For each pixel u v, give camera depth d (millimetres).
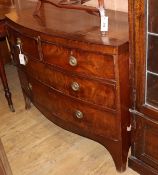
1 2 2400
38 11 1858
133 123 1510
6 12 2158
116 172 1699
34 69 1831
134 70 1354
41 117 2264
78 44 1412
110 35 1425
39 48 1651
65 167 1768
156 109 1353
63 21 1693
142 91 1372
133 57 1324
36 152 1909
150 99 1389
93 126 1649
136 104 1440
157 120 1378
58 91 1718
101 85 1457
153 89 1384
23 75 2059
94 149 1890
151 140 1477
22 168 1790
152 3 1179
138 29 1239
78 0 1820
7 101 2408
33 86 1964
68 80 1604
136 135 1539
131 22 1250
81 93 1578
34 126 2168
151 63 1311
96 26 1565
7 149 1955
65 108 1758
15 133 2109
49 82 1754
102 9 1532
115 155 1650
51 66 1657
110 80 1403
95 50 1364
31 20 1763
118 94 1424
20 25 1702
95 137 1694
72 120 1764
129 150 1785
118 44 1304
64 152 1887
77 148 1910
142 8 1181
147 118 1412
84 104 1606
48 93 1824
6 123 2230
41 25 1653
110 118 1531
